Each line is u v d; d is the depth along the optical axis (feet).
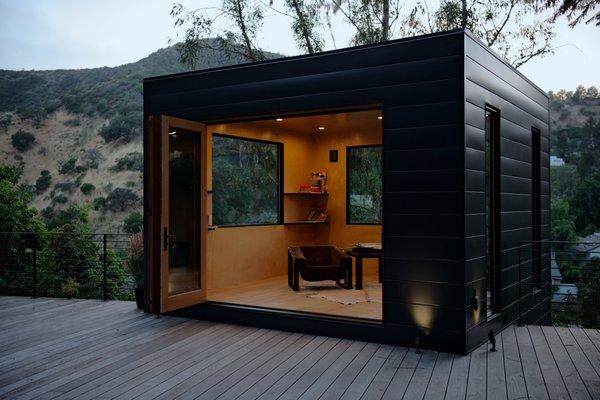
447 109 14.56
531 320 21.67
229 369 13.09
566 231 48.88
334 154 29.48
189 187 19.45
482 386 11.74
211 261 23.29
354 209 29.40
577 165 55.42
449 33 14.51
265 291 22.70
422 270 14.92
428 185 14.84
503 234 18.01
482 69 15.92
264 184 27.17
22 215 34.45
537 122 23.17
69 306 21.98
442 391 11.43
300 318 17.06
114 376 12.56
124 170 81.00
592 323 29.17
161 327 17.97
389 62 15.55
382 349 14.96
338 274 22.80
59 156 87.56
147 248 20.12
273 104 17.89
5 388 11.74
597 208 50.85
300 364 13.51
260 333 17.06
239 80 18.63
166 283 18.03
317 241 29.76
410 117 15.16
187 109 19.88
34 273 24.29
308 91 17.11
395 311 15.34
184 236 19.16
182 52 35.86
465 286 14.25
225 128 24.09
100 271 33.94
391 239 15.43
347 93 16.31
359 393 11.33
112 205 73.56
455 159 14.42
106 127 90.17
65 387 11.78
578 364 13.33
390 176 15.47
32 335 16.80
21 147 90.02
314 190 29.01
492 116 17.78
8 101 103.60
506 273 18.30
